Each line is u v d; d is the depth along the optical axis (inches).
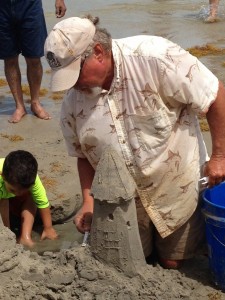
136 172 93.9
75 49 81.7
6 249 92.6
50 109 187.5
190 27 299.3
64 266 93.4
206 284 99.3
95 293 89.5
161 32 291.1
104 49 84.0
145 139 91.4
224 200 102.2
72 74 82.4
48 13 328.8
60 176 140.9
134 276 92.4
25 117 180.7
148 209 97.1
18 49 176.2
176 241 101.6
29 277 90.9
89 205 98.1
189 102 89.0
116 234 91.0
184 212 97.7
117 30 296.2
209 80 88.6
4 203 120.6
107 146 90.6
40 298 88.5
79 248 95.1
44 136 166.9
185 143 93.9
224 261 95.2
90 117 92.0
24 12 170.1
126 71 87.9
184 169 94.8
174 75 86.8
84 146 95.1
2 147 160.2
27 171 114.6
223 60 233.5
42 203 121.4
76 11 340.2
